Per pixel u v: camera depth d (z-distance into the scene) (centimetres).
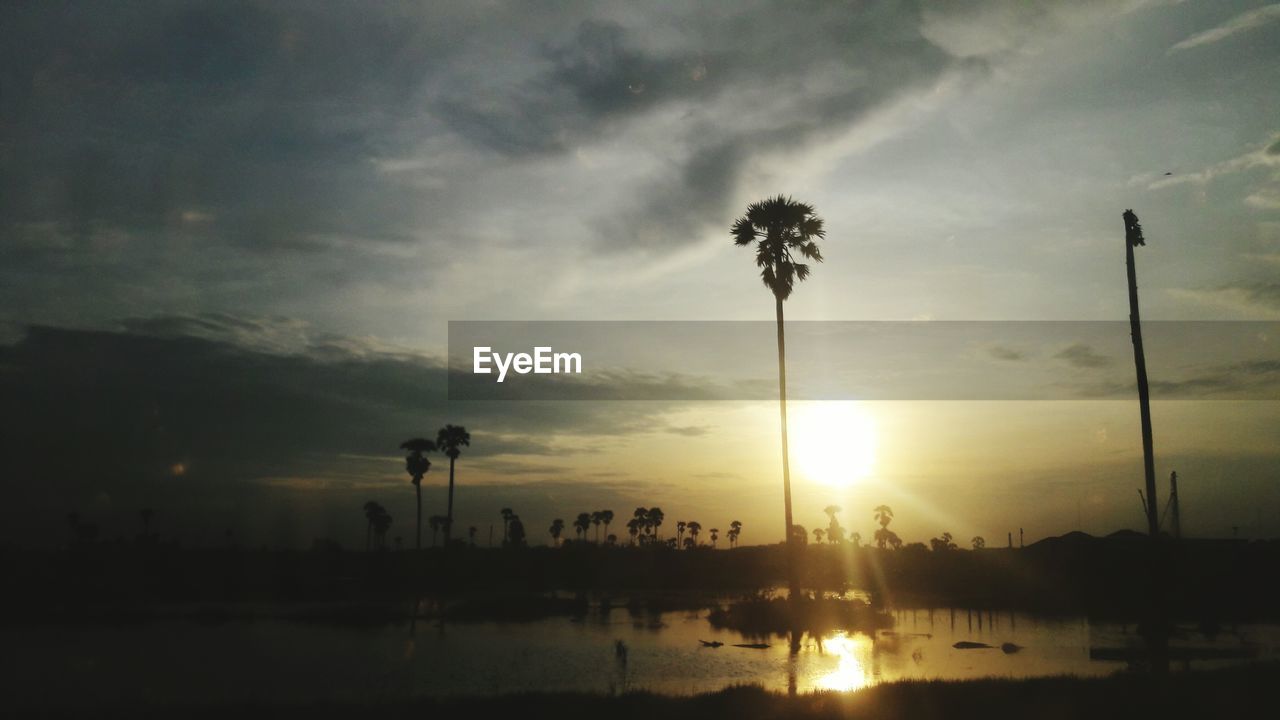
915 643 3347
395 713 1456
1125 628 4069
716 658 2864
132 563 7819
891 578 7825
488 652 3145
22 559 7256
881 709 1408
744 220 3800
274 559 8950
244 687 2275
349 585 7462
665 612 5269
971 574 7756
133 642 3525
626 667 2666
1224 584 5516
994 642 3388
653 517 12062
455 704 1530
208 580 7425
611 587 8344
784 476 3694
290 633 3994
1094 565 7050
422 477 7256
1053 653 2959
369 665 2758
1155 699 1402
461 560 9344
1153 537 2481
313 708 1530
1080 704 1384
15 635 3884
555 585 8512
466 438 7125
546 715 1417
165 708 1638
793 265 3788
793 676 2400
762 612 4228
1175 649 2886
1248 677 1598
